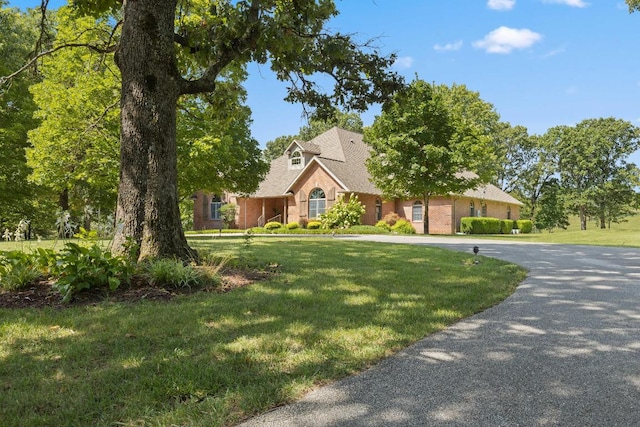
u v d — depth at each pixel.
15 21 24.11
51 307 4.92
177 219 6.92
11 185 23.58
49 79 17.31
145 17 6.62
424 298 5.76
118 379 3.01
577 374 3.24
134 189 6.60
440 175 27.22
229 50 7.99
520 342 4.04
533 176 52.72
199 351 3.59
